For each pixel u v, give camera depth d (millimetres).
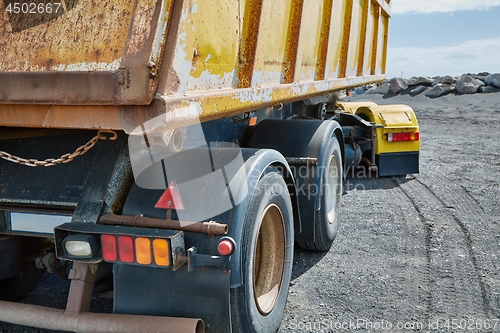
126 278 2248
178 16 1821
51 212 2311
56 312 2133
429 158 8320
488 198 5598
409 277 3484
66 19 1976
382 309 3021
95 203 2205
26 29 2025
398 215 4980
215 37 2197
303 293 3256
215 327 2184
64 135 2387
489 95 18531
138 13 1790
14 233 2391
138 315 2150
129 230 2070
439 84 19703
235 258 2195
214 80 2229
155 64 1735
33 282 3029
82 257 2084
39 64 1977
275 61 3121
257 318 2438
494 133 11352
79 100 1797
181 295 2201
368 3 5754
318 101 5754
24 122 1933
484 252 3932
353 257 3887
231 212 2225
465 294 3209
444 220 4793
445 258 3822
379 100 20219
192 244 2170
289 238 2922
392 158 6594
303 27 3500
